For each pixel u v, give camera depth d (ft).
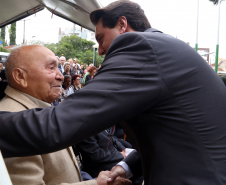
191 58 3.21
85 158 8.23
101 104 2.79
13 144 2.72
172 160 2.99
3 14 10.68
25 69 4.36
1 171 1.76
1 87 8.72
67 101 2.86
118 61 3.07
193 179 2.90
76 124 2.71
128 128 3.44
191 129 2.97
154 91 2.91
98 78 3.00
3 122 2.77
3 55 22.02
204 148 2.94
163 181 3.00
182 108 3.00
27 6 10.06
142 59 3.03
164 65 3.02
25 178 3.67
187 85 3.06
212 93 3.14
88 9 8.27
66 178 4.44
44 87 4.44
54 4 9.13
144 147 3.26
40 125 2.68
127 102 2.85
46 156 4.18
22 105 4.26
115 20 3.89
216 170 2.89
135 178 4.81
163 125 3.04
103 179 4.55
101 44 4.17
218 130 3.02
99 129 2.82
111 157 8.32
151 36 3.24
